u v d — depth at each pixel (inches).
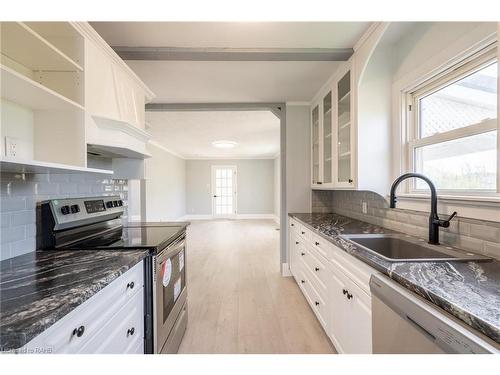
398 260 45.9
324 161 107.1
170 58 79.4
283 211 131.1
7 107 47.8
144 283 53.6
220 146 259.4
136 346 49.3
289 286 117.0
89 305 34.0
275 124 175.6
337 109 90.9
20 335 23.6
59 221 54.4
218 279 126.6
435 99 65.7
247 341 75.2
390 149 76.7
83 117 52.7
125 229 78.0
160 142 245.9
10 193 48.7
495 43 48.1
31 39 42.4
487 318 25.8
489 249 47.5
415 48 66.4
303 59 81.7
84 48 52.6
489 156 51.6
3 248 46.9
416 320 33.4
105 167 84.1
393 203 61.7
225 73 94.1
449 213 56.2
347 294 57.8
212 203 370.0
